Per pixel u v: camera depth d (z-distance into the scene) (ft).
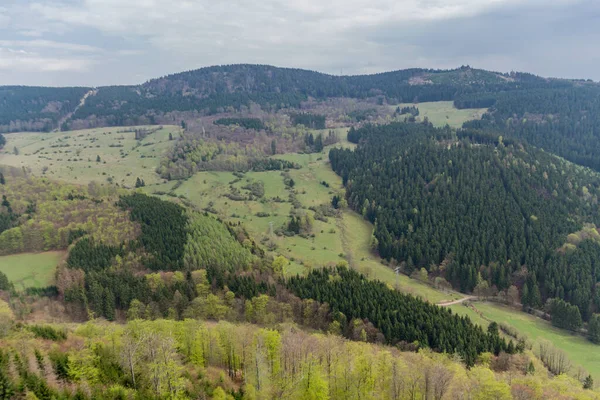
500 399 299.99
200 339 325.62
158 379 263.08
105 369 272.72
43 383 238.27
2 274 499.92
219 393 276.41
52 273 531.91
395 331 455.22
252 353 314.96
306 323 488.85
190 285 517.55
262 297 495.41
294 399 288.71
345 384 308.19
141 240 586.45
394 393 311.06
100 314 474.90
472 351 421.18
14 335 289.74
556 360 458.09
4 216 613.52
